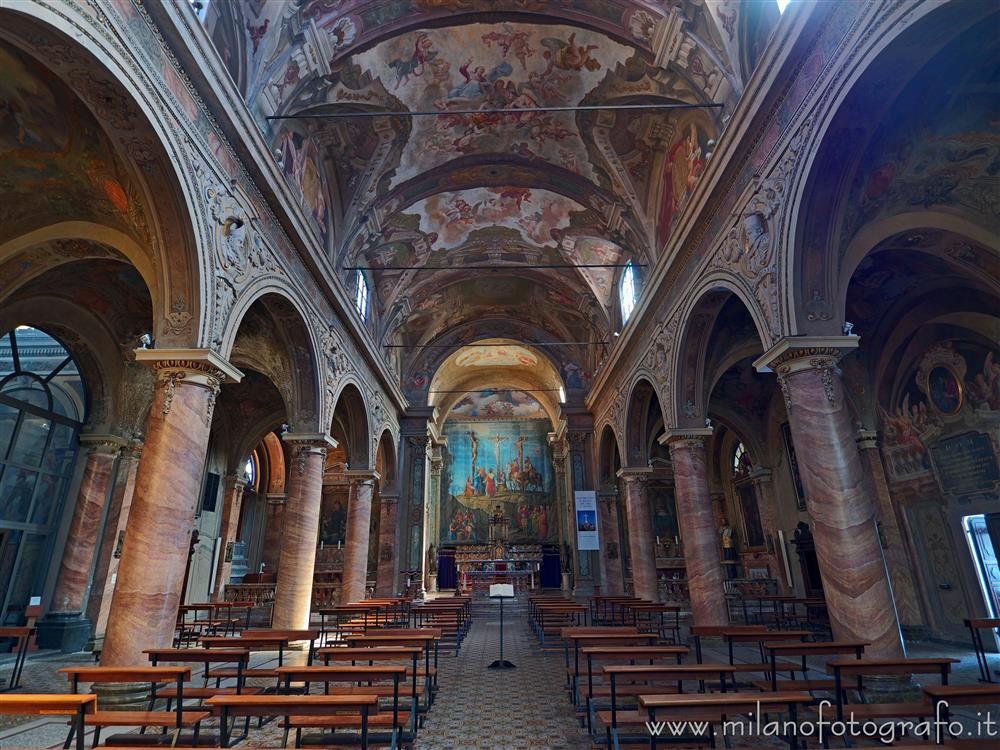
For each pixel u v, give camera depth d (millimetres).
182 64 7488
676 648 6254
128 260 8586
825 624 14750
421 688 7996
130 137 6945
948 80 6664
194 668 9547
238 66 9484
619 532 23656
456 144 15594
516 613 20828
